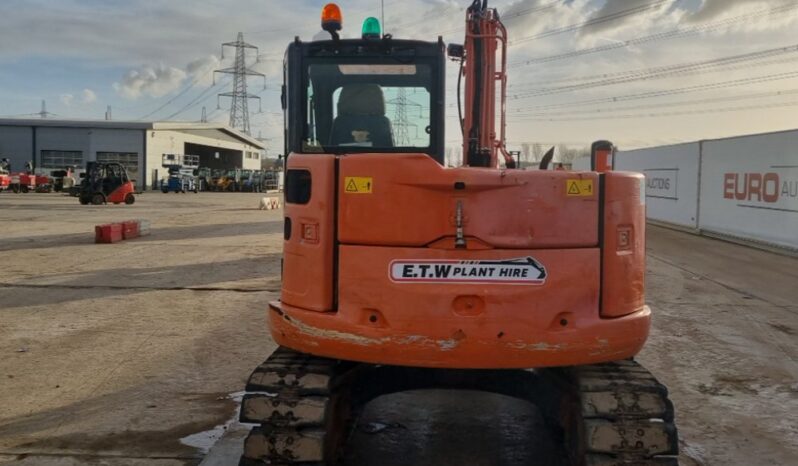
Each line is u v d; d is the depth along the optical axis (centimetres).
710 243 1750
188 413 513
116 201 3566
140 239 1752
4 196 4344
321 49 543
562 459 436
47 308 874
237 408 524
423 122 550
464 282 329
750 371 636
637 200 356
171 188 5716
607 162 422
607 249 343
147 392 559
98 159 6103
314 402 351
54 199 4031
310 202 350
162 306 892
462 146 599
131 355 664
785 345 730
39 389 564
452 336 329
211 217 2644
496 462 431
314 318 346
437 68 546
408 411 517
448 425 491
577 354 335
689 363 658
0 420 497
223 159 8531
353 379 408
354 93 547
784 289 1074
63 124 6025
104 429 482
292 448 348
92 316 830
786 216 1509
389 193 333
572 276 335
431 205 330
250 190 6300
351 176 338
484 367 332
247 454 354
